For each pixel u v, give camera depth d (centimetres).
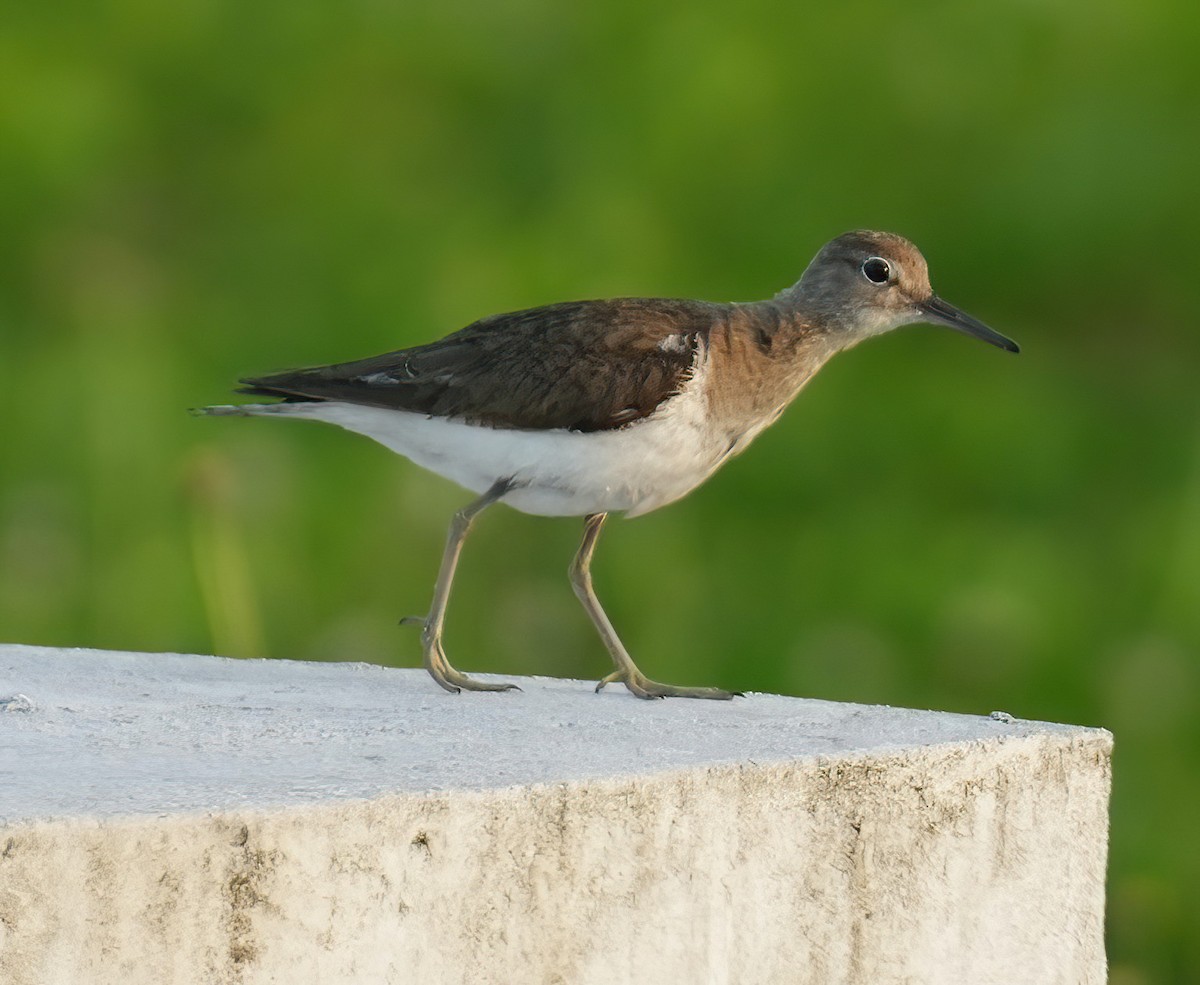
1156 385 1698
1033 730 654
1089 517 1566
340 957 504
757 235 1769
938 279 1756
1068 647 1399
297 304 1738
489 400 769
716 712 698
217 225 1803
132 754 570
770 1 1859
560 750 591
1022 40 1800
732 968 581
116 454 1498
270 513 1410
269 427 1501
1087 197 1722
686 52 1830
